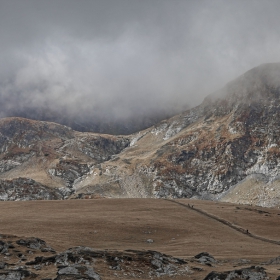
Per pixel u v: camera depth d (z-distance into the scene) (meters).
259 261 71.50
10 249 59.53
